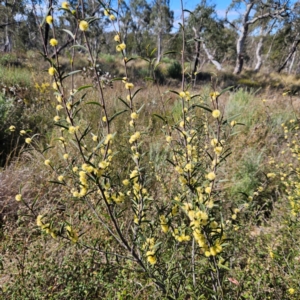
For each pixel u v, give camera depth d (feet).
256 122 15.65
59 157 9.70
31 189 8.54
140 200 4.57
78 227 6.40
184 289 5.01
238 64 66.69
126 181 4.26
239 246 6.29
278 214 8.58
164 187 7.27
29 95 16.56
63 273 5.88
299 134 13.51
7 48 66.33
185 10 4.29
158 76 43.91
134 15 95.71
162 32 86.28
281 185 10.59
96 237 6.45
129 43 91.56
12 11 41.45
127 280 5.72
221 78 47.93
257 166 10.52
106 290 6.05
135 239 4.47
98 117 12.99
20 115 13.91
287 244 7.04
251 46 114.11
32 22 41.78
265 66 103.71
